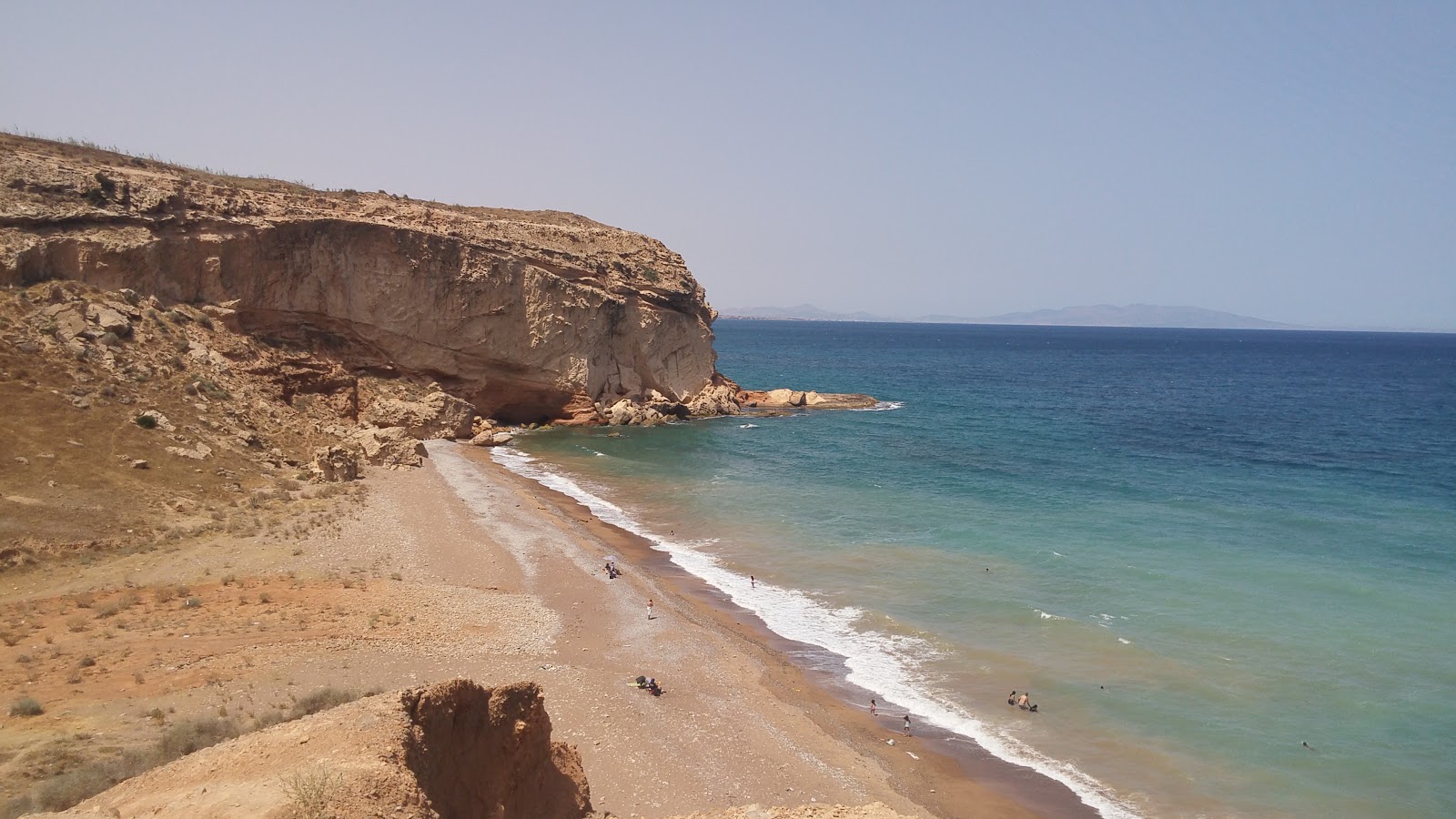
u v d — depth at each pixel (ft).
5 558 94.27
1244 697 86.33
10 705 65.26
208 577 98.78
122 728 62.59
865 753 76.84
